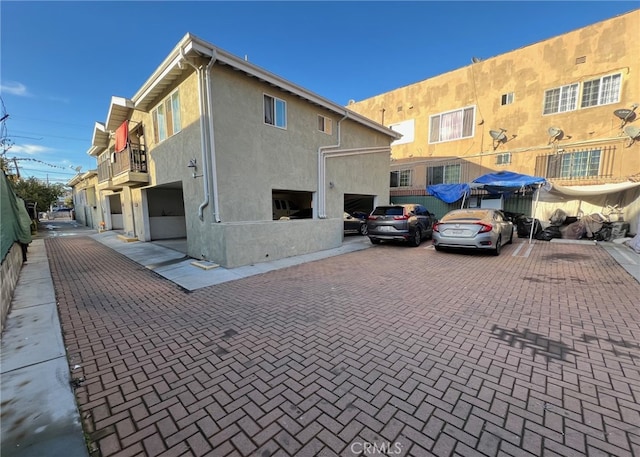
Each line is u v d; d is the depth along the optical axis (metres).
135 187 13.47
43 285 6.08
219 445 1.99
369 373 2.80
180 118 8.82
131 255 9.70
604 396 2.42
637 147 11.92
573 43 13.18
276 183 9.79
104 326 3.99
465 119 16.70
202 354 3.22
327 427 2.13
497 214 9.63
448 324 3.88
